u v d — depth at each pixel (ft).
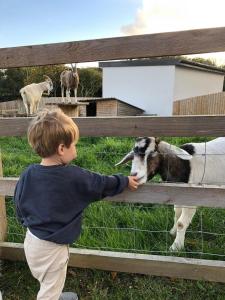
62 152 5.41
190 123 6.24
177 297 7.44
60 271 5.87
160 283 7.83
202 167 9.34
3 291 7.80
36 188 5.49
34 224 5.52
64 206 5.49
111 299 7.45
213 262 7.68
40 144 5.33
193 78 77.61
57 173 5.40
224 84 102.32
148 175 8.38
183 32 5.89
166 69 71.72
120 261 8.02
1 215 8.75
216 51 5.81
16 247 8.59
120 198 7.13
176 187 6.84
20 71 105.09
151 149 8.15
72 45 6.47
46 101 61.21
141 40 6.09
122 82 76.48
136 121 6.48
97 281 7.98
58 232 5.49
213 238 10.03
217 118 6.11
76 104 36.88
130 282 7.96
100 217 10.64
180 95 74.79
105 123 6.64
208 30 5.76
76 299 7.23
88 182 5.54
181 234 9.26
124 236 9.36
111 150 21.21
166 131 6.41
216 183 9.78
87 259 8.20
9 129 7.16
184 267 7.71
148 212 10.96
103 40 6.28
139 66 74.08
